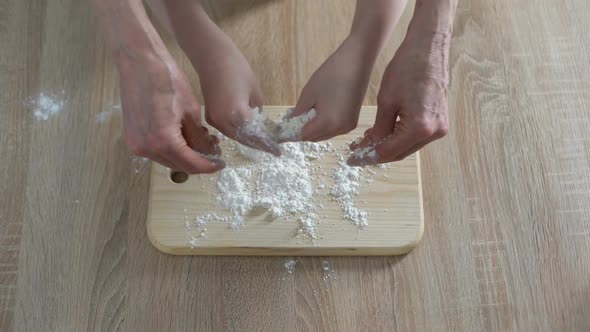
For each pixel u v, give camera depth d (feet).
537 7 2.77
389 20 2.18
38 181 2.48
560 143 2.55
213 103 2.13
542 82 2.65
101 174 2.50
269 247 2.33
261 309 2.33
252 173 2.40
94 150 2.53
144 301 2.34
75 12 2.73
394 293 2.35
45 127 2.56
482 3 2.77
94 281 2.36
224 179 2.39
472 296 2.35
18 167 2.50
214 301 2.34
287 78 2.64
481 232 2.42
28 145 2.53
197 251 2.35
